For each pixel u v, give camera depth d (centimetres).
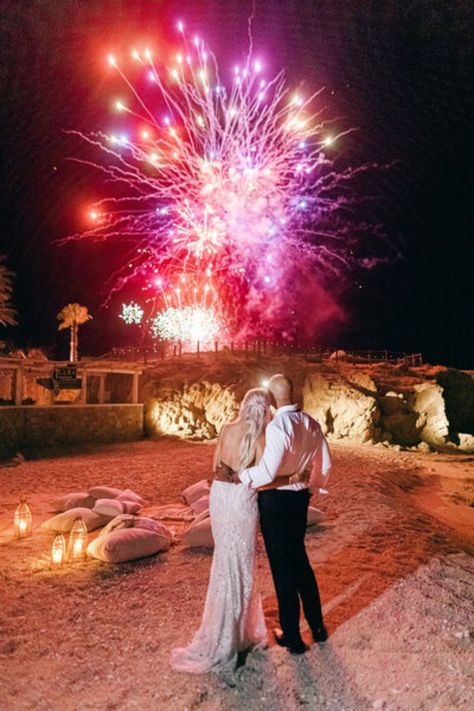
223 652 367
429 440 1884
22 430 1469
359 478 1120
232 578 372
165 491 965
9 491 959
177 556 592
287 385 405
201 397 1784
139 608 464
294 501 389
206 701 338
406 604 474
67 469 1175
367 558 595
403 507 898
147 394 1783
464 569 582
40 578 527
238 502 373
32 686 351
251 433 373
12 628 426
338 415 1798
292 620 389
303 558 404
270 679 360
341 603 476
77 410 1583
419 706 335
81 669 371
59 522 684
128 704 333
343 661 383
